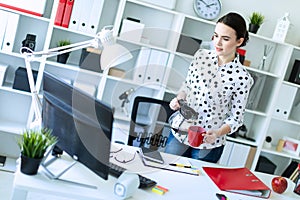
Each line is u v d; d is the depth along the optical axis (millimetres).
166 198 1688
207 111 2387
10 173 3139
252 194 1985
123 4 3191
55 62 3195
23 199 1579
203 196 1801
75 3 3113
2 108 3432
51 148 1760
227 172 2189
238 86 2342
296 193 2184
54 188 1542
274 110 3701
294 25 3861
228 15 2225
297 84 3738
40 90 3199
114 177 1746
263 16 3664
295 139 4008
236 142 3719
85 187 1606
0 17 3020
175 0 3410
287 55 3602
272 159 4086
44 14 3316
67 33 3396
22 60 3377
